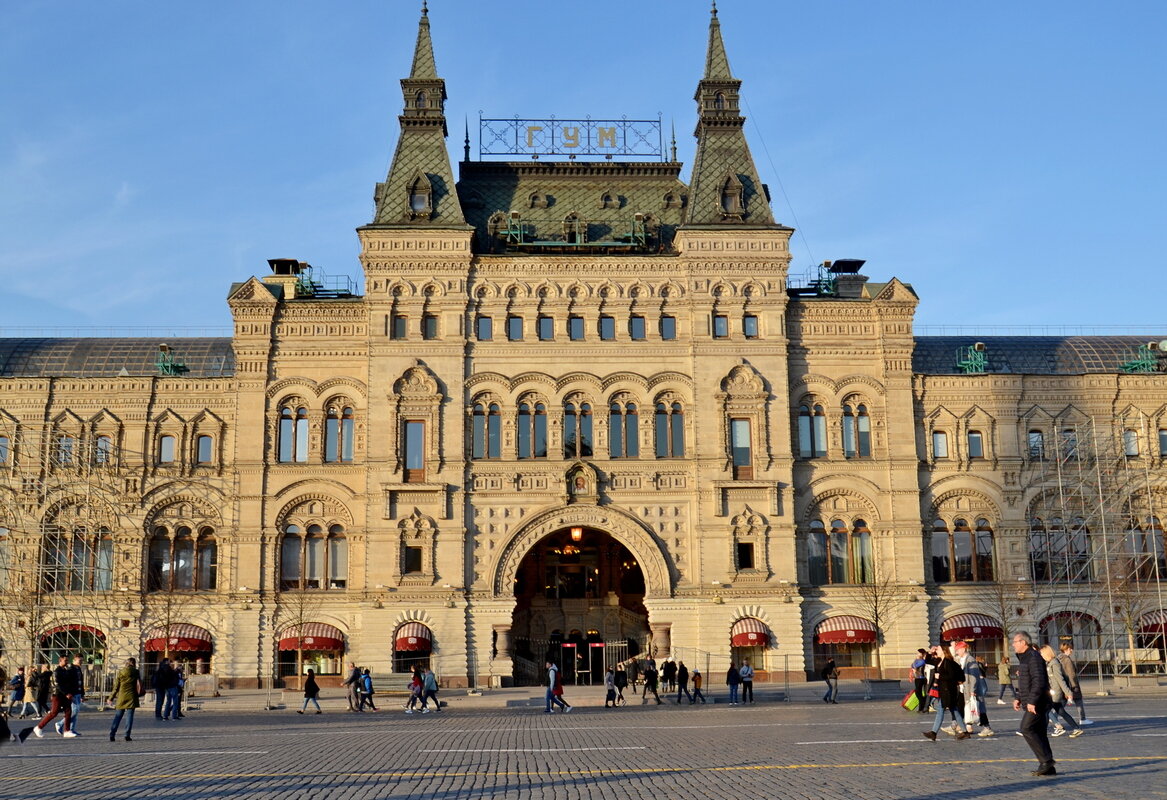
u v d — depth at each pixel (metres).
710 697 68.19
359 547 78.38
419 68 84.06
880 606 78.56
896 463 80.62
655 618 76.88
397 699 69.38
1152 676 69.25
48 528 79.62
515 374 79.06
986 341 91.75
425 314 79.62
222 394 81.12
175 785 27.55
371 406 78.06
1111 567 80.12
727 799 24.25
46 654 77.50
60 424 80.81
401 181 81.56
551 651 86.44
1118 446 83.12
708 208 81.62
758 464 78.50
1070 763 29.08
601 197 85.81
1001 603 77.75
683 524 78.12
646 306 80.38
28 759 33.25
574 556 88.06
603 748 35.38
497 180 86.31
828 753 32.25
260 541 78.31
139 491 79.88
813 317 81.69
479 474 78.00
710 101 84.62
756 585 77.31
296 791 26.45
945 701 35.78
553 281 80.31
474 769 30.39
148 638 77.62
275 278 85.00
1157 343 90.31
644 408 79.12
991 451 82.31
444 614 76.25
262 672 77.00
